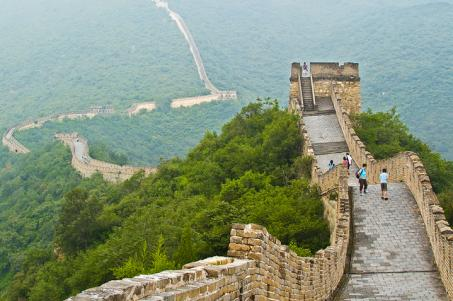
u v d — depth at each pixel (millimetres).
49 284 48188
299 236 31391
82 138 118812
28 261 60812
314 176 40031
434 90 97000
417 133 82312
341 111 50562
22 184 100375
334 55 150000
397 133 51344
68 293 45719
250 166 49312
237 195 41688
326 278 20750
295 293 16984
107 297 8664
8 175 108438
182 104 154125
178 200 51438
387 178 31406
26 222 80812
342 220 26609
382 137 50219
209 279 11719
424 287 22484
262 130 59031
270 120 60344
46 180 96250
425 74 104062
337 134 49750
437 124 84062
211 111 150000
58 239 57625
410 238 26266
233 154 53781
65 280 47250
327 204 33500
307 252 26797
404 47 122250
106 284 9344
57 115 150625
